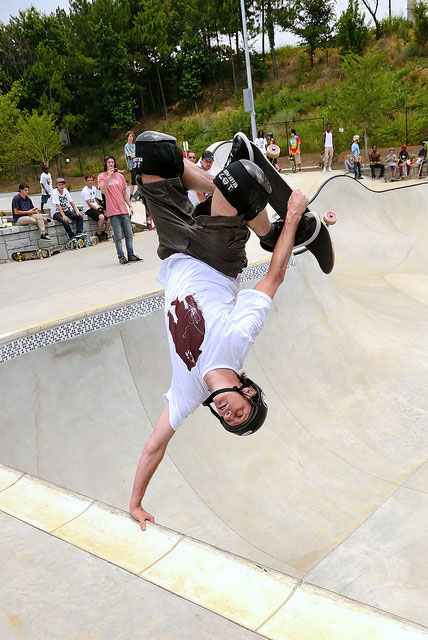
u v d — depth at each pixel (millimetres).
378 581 4227
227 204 1899
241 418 1845
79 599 1868
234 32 50281
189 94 51125
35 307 6727
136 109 54750
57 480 4594
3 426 4566
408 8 48625
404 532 4797
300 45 51469
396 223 17062
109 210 9602
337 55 50625
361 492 5430
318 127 34250
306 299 8172
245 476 5410
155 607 1795
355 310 8922
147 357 5762
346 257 14070
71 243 13047
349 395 7031
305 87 47312
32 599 1888
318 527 4930
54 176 44281
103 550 2121
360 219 16047
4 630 1767
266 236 2156
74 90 51812
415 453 5984
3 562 2098
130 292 7000
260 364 6922
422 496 5273
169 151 1999
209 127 44625
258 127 39406
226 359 1879
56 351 5109
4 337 4781
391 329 8773
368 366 7602
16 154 36750
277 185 2109
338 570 4375
